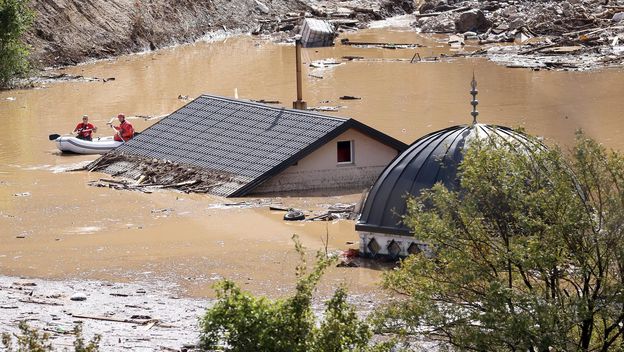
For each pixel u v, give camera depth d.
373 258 42.16
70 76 103.31
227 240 45.59
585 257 25.53
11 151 67.56
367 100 85.50
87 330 32.97
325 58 112.75
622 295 24.67
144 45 123.56
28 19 99.19
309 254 43.06
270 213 50.50
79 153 66.19
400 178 42.03
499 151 26.91
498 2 145.00
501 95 86.44
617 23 126.06
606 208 25.81
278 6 146.38
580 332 26.14
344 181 56.25
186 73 104.62
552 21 128.00
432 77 97.31
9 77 96.50
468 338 25.12
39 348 24.62
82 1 120.19
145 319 34.72
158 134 62.03
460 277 26.11
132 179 58.47
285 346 23.66
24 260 43.06
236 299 24.23
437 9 145.88
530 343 24.52
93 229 47.94
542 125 72.81
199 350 30.55
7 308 35.62
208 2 138.00
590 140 26.91
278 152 55.84
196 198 53.75
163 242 45.47
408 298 30.33
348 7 148.38
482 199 26.61
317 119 57.22
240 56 116.75
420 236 26.98
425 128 72.94
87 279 40.44
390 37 130.62
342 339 24.20
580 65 101.94
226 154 57.72
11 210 51.56
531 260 25.41
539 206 26.14
